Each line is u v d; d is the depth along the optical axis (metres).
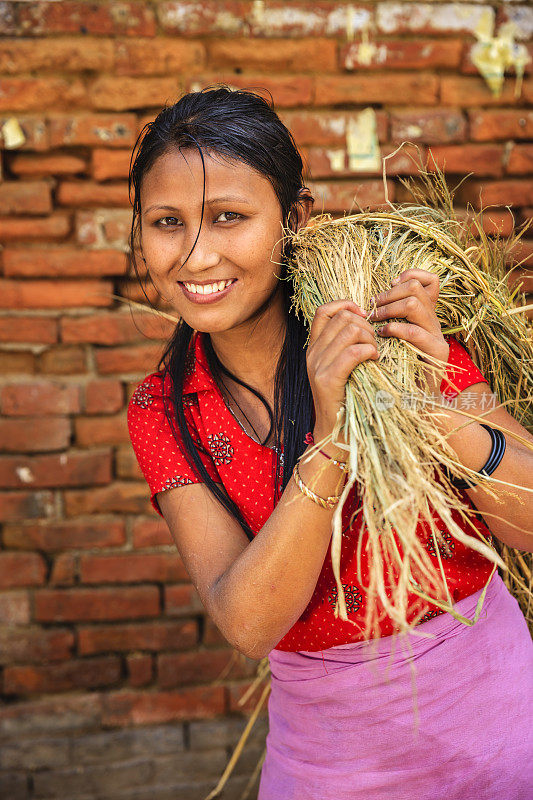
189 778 2.58
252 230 1.22
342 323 1.11
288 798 1.47
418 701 1.36
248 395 1.41
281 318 1.38
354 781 1.39
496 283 1.46
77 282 2.42
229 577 1.21
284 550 1.15
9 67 2.31
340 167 2.45
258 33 2.37
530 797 1.38
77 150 2.39
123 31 2.32
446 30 2.43
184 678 2.56
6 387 2.42
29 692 2.52
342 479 1.14
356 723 1.38
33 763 2.53
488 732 1.37
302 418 1.34
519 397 1.46
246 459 1.35
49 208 2.38
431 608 1.35
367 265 1.28
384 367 1.15
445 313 1.33
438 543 1.32
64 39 2.31
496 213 2.53
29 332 2.42
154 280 1.33
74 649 2.53
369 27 2.40
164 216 1.23
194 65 2.37
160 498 1.40
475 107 2.49
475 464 1.20
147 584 2.53
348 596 1.33
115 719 2.55
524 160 2.52
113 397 2.47
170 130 1.21
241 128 1.21
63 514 2.48
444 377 1.17
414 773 1.38
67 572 2.49
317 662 1.40
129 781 2.56
